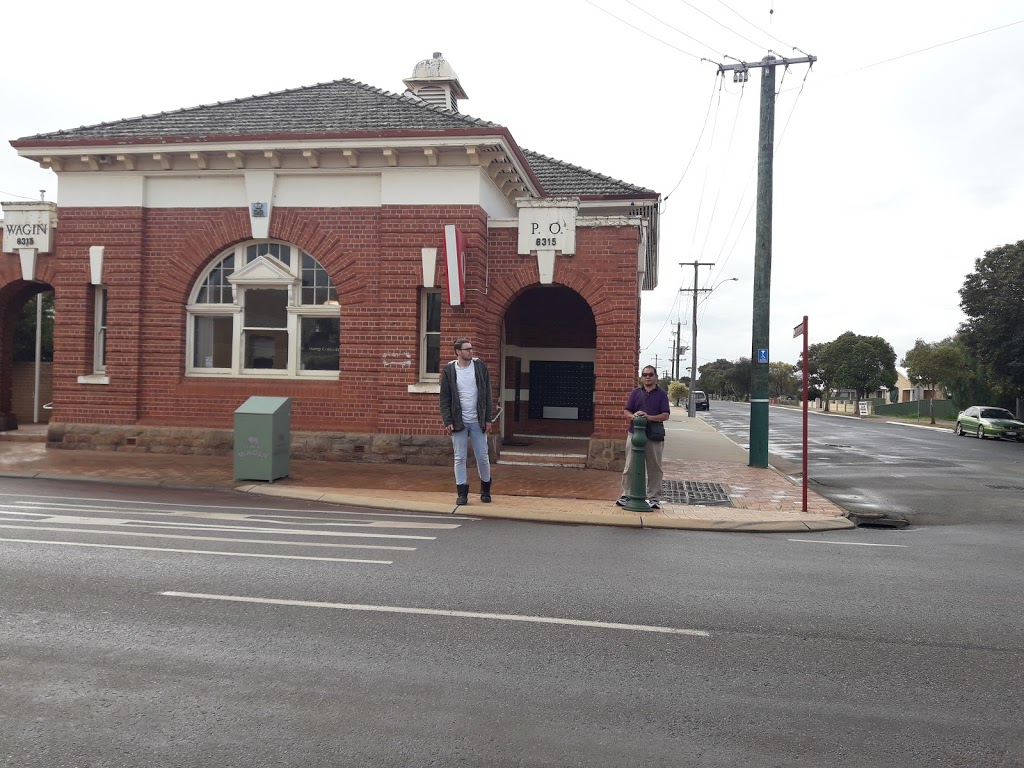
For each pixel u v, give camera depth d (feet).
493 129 42.57
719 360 484.33
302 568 20.77
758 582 20.93
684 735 11.53
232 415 46.68
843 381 232.94
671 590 19.70
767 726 11.90
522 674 13.70
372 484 37.37
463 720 11.82
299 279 46.93
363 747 10.89
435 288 45.24
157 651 14.40
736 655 15.01
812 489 42.91
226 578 19.53
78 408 47.83
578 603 18.19
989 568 23.68
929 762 10.86
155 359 47.42
